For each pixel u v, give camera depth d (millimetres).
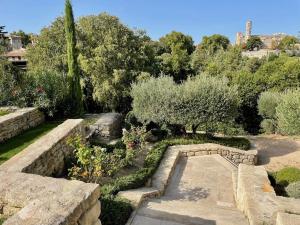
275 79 24422
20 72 13359
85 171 6348
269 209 5410
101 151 7188
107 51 20609
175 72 32031
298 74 24375
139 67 22828
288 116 9602
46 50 21766
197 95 12055
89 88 21594
